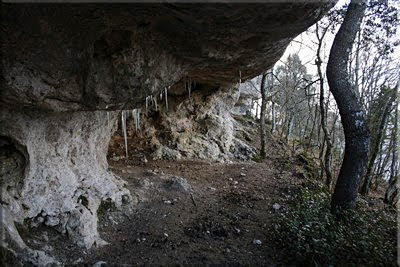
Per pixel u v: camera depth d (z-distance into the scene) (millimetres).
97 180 4699
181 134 9383
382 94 9117
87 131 4539
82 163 4496
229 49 3684
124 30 3098
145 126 9016
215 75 6734
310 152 13516
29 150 3480
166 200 5676
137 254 3908
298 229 4461
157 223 4820
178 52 3592
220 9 2512
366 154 5195
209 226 4961
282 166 9578
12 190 3365
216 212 5590
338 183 5363
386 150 10438
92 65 3209
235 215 5504
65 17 2590
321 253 3900
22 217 3373
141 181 6172
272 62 5387
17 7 2344
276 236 4648
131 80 3498
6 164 3365
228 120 10531
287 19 2826
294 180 7863
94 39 3014
